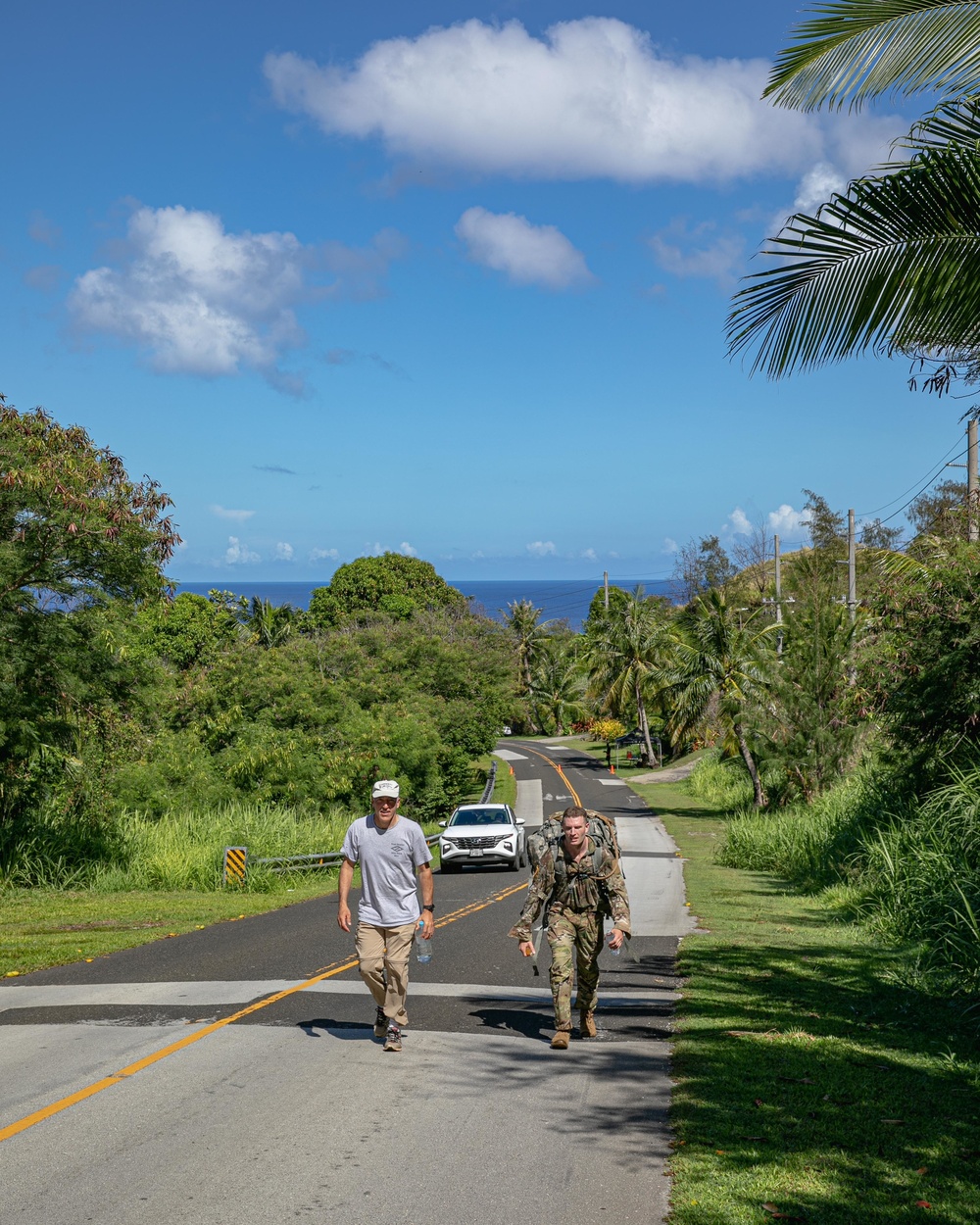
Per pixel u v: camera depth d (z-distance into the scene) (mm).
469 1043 7379
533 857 7438
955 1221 4410
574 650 109062
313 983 9586
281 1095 6180
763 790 40469
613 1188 4801
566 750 85938
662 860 26812
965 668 16906
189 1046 7293
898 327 7504
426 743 41469
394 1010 7180
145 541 18938
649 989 9430
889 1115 5781
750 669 44375
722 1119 5691
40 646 18609
